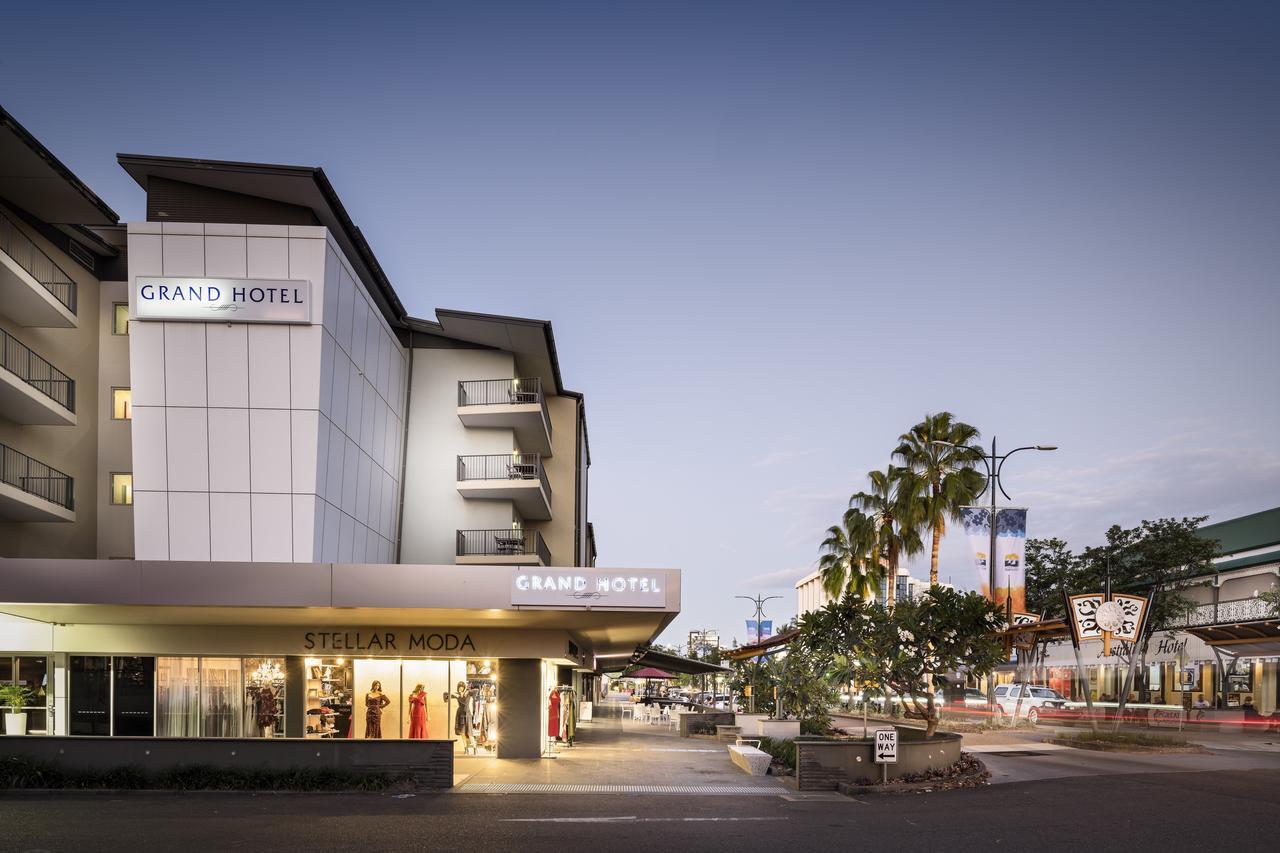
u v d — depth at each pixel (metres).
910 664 21.86
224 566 22.75
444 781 18.89
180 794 17.91
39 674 28.02
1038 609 59.91
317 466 30.06
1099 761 23.83
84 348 32.94
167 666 28.02
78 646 27.67
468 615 24.45
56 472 31.12
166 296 30.19
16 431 30.08
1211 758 24.75
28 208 30.30
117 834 13.49
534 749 26.59
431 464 40.62
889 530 53.72
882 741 19.06
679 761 25.17
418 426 40.88
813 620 23.23
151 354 30.19
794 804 17.05
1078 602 31.06
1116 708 45.44
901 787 18.58
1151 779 19.86
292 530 29.66
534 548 41.41
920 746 19.91
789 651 31.72
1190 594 54.62
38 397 28.80
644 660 46.31
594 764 24.25
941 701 59.69
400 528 39.94
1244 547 50.91
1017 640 36.69
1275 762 23.72
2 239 28.86
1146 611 30.70
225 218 32.75
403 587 22.91
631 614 24.05
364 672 27.64
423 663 27.53
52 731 27.69
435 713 27.31
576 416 48.41
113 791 18.16
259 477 29.86
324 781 18.41
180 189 32.81
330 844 12.80
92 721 27.78
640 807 16.59
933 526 48.78
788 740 24.53
